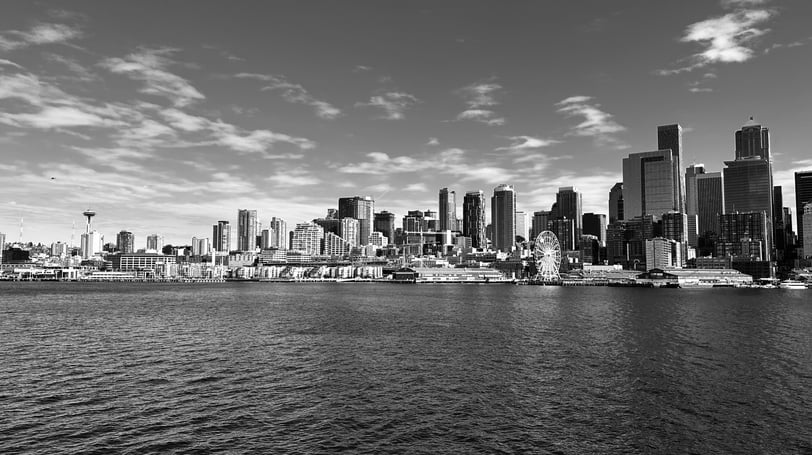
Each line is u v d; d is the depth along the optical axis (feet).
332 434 184.55
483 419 200.75
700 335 416.05
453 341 378.53
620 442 179.42
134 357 315.78
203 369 282.36
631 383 254.06
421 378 262.88
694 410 212.23
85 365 292.20
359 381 255.91
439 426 193.16
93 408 211.61
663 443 178.70
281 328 455.22
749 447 175.63
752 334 422.82
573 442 179.32
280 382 253.65
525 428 191.62
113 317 556.51
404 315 583.99
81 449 170.50
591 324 493.77
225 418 200.34
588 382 255.91
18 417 200.34
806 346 360.28
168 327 463.42
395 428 190.70
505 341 379.76
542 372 277.03
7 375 266.98
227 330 440.86
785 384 252.01
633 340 387.55
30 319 531.50
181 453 167.84
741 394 234.99
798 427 193.06
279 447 172.96
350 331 433.89
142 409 210.59
